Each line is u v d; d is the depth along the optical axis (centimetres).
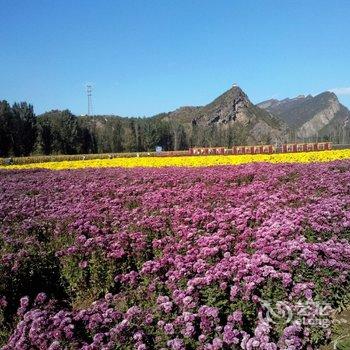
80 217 1202
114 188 1844
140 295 747
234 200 1379
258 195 1418
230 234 977
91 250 912
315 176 1894
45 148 9094
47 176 2444
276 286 711
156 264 831
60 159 5044
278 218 1040
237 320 632
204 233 1029
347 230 998
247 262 746
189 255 840
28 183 2197
